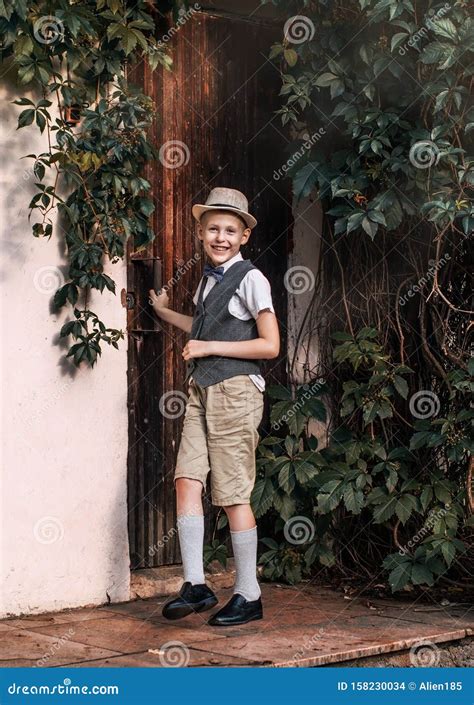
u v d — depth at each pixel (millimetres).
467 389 5293
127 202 4812
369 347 5422
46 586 4770
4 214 4613
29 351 4695
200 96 5582
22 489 4684
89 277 4695
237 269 4652
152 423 5402
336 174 5309
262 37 5840
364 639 4457
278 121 5871
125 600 5062
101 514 4965
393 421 5684
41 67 4438
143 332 5344
